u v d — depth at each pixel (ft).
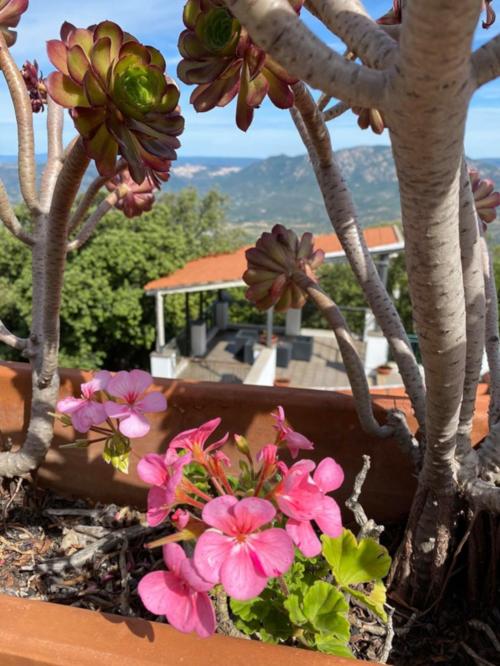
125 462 2.90
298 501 2.08
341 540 2.54
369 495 3.78
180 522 2.08
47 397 3.75
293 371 26.58
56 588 3.29
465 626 3.03
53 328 3.40
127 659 2.06
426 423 2.67
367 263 3.40
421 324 2.08
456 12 1.17
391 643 2.90
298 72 1.51
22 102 3.36
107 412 2.66
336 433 3.69
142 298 30.76
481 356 2.72
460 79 1.33
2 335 3.72
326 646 2.27
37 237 3.69
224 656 2.07
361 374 3.17
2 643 2.11
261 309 3.40
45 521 3.91
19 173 3.57
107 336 31.24
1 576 3.37
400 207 1.77
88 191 3.21
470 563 3.05
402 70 1.35
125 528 3.78
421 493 3.03
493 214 3.75
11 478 4.12
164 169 2.37
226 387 3.78
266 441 3.79
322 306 3.15
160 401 2.78
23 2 2.89
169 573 2.01
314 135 2.90
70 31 2.12
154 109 2.16
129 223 30.63
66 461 4.12
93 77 2.07
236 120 2.27
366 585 3.17
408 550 3.10
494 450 3.01
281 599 2.47
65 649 2.09
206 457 2.36
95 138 2.26
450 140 1.49
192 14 2.05
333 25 1.68
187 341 27.68
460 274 1.94
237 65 2.11
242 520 1.86
